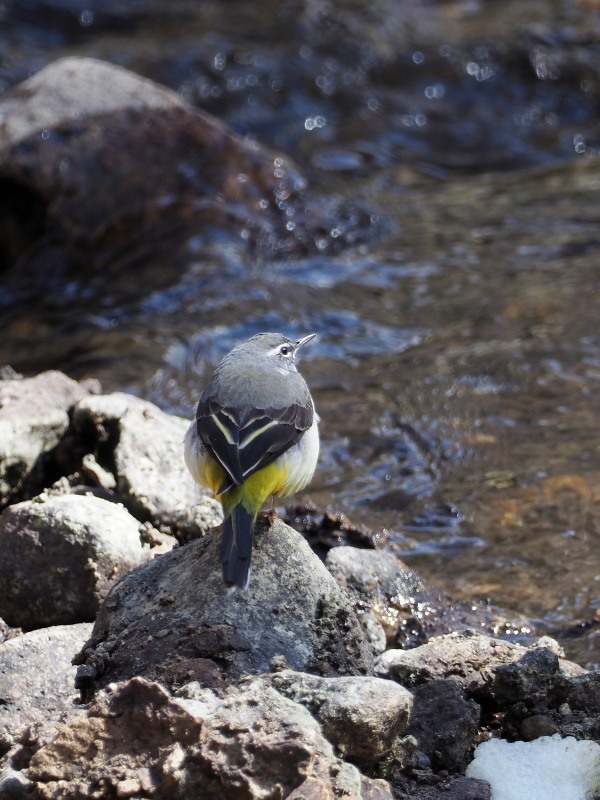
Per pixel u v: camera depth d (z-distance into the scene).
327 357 16.39
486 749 7.36
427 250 20.66
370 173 25.89
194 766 6.03
